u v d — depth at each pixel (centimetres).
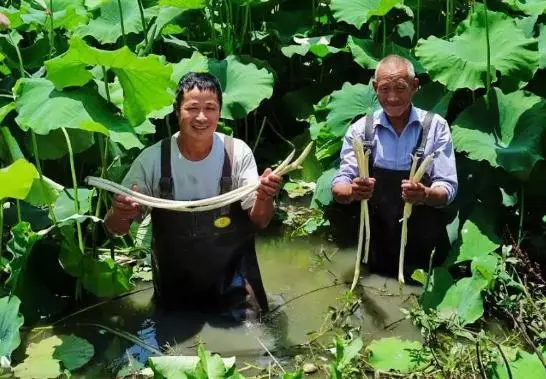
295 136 418
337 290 291
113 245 296
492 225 299
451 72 315
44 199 263
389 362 238
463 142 298
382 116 288
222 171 256
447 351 246
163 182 254
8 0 425
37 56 351
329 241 335
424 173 283
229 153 257
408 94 277
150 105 263
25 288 268
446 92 344
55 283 285
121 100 277
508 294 273
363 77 405
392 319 268
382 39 402
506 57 316
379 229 297
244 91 352
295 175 385
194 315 272
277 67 429
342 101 348
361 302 280
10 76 347
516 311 262
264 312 271
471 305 260
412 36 402
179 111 247
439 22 403
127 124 256
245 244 272
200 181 256
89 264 278
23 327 265
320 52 388
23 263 257
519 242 293
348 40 381
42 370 239
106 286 279
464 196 312
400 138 286
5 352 234
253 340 256
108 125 253
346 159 292
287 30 437
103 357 249
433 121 285
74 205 289
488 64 310
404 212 275
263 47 433
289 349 251
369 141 288
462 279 274
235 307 268
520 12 387
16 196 240
